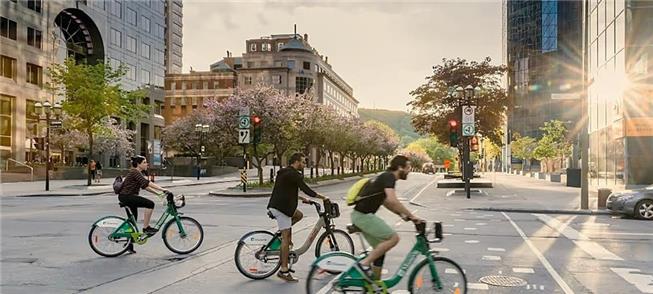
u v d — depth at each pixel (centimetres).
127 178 1087
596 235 1471
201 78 11781
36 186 3959
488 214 2105
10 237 1358
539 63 9869
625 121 3036
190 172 6850
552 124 6938
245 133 3241
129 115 4756
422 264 686
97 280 867
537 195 3120
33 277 888
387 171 687
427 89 4178
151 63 8312
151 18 8325
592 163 3934
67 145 5625
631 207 1912
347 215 1970
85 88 4084
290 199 873
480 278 899
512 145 8681
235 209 2252
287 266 868
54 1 6144
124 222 1087
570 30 9344
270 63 12825
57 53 6306
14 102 5512
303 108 4594
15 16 5544
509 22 10700
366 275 665
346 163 14350
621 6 3141
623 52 3083
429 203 2586
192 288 820
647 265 1028
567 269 983
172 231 1105
